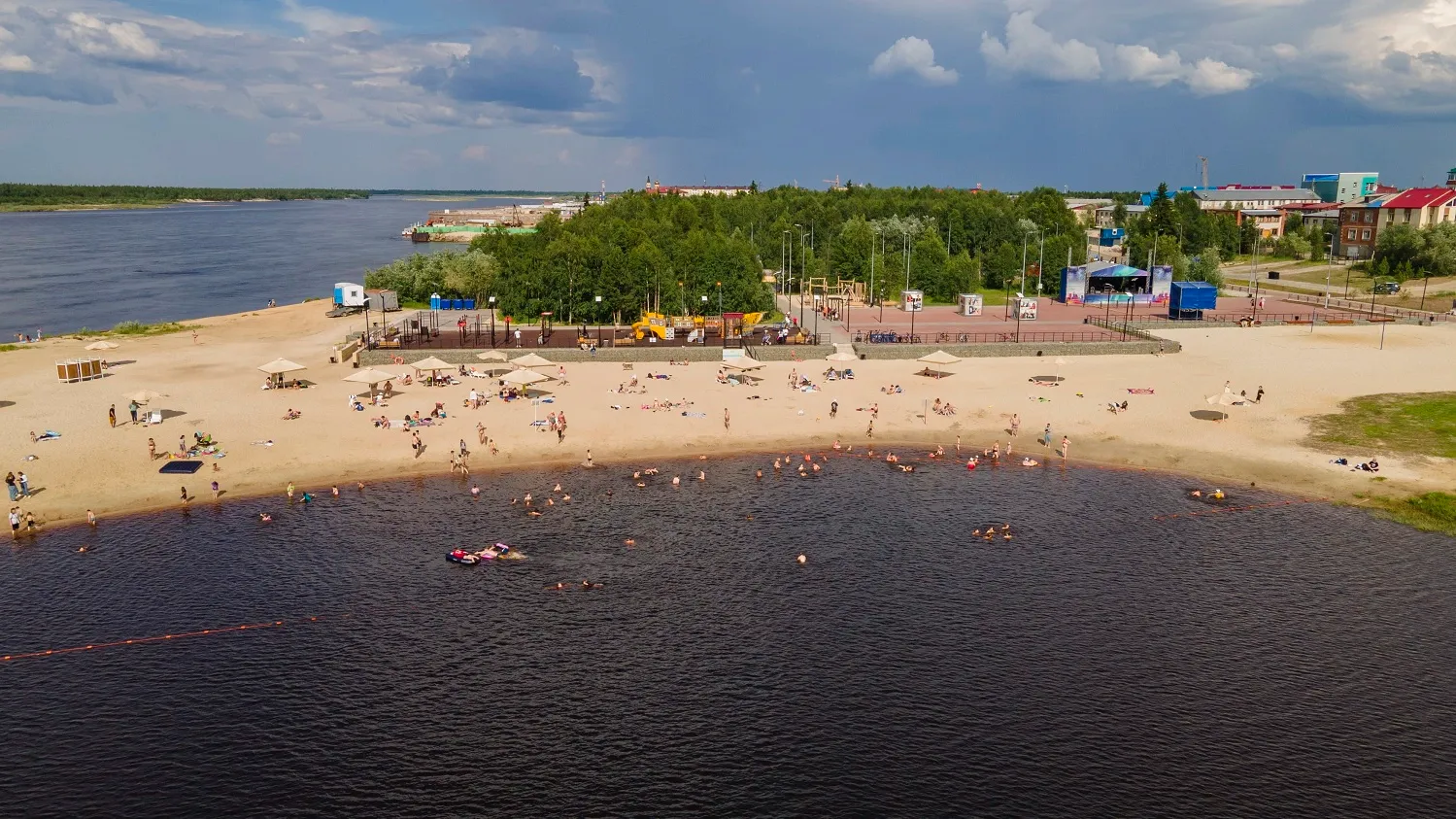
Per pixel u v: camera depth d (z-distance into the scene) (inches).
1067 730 1662.2
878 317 5910.4
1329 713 1710.1
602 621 2027.6
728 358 4503.0
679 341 4707.2
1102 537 2492.6
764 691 1774.1
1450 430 3331.7
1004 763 1573.6
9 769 1552.7
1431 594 2169.0
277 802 1475.1
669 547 2405.3
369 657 1886.1
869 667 1855.3
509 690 1774.1
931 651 1916.8
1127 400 3772.1
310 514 2593.5
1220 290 7283.5
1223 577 2255.2
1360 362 4431.6
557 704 1731.1
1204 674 1835.6
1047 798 1491.1
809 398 3784.5
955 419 3538.4
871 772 1549.0
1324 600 2137.1
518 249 6924.2
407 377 4067.4
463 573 2247.8
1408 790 1508.4
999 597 2151.8
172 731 1656.0
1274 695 1766.7
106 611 2058.3
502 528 2517.2
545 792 1498.5
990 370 4320.9
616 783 1520.7
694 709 1717.5
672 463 3046.3
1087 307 6412.4
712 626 2011.6
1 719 1684.3
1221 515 2647.6
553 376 4116.6
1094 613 2076.8
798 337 4687.5
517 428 3334.2
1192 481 2918.3
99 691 1770.4
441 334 4938.5
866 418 3543.3
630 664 1862.7
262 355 4630.9
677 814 1450.5
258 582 2196.1
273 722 1679.4
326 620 2027.6
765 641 1950.1
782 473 2977.4
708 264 5876.0
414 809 1460.4
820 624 2022.6
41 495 2674.7
